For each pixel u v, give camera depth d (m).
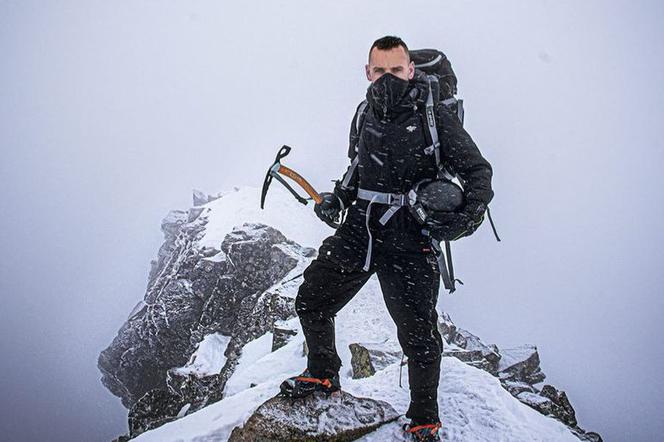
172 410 13.16
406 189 3.21
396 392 3.97
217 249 23.55
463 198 3.06
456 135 3.11
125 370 22.39
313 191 3.43
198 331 19.91
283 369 11.29
